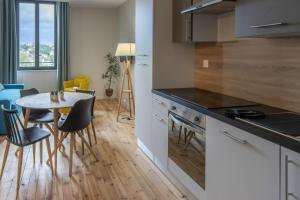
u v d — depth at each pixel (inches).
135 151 158.9
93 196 109.0
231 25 115.0
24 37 295.7
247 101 102.5
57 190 113.4
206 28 124.5
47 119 153.2
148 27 139.9
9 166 136.6
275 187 59.7
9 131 116.0
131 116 246.4
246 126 67.5
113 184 119.0
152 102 135.8
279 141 57.3
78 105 127.9
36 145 164.2
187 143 101.0
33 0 291.0
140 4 151.0
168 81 139.7
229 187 76.3
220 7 104.6
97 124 219.3
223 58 120.1
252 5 76.7
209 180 86.9
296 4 62.1
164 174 128.3
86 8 318.7
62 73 305.0
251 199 67.4
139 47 154.8
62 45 301.9
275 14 68.4
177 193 111.3
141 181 121.9
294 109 83.6
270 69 92.7
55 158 131.0
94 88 331.6
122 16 301.0
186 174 103.0
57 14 298.4
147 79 143.0
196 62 141.8
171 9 136.3
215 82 126.3
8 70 279.0
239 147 71.2
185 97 110.8
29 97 151.9
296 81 82.2
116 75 324.5
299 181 53.8
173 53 139.0
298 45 80.7
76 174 128.6
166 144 120.1
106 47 330.6
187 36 123.3
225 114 79.4
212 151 84.4
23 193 110.7
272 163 60.2
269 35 76.2
